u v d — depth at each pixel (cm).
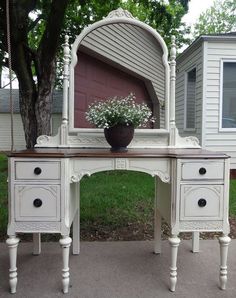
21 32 414
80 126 248
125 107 223
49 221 183
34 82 448
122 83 256
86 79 252
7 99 1491
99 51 253
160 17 509
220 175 186
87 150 219
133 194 405
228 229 188
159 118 248
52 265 222
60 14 389
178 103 665
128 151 210
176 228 186
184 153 193
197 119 583
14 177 181
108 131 216
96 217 323
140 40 251
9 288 189
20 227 183
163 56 247
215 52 543
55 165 182
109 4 532
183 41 884
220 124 554
